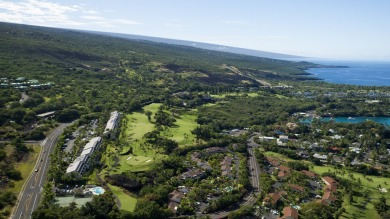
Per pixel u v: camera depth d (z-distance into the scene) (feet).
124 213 615.16
